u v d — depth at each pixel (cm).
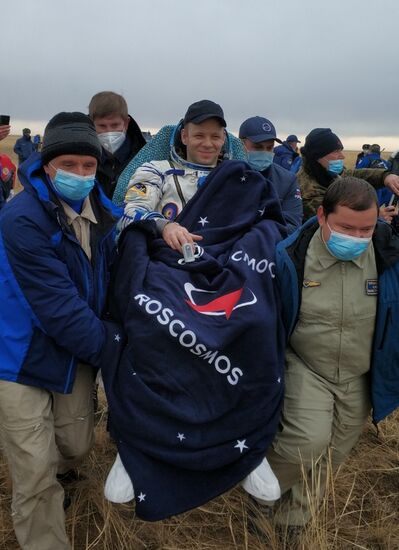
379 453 365
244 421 236
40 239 231
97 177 405
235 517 296
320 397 262
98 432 368
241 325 234
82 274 252
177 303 239
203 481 237
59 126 238
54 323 233
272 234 274
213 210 285
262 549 271
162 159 329
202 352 230
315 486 272
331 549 269
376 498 317
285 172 411
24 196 238
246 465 237
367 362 263
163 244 268
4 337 238
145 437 231
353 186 234
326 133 454
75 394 264
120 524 276
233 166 287
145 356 233
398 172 543
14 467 238
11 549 268
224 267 259
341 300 253
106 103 391
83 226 261
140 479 230
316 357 263
